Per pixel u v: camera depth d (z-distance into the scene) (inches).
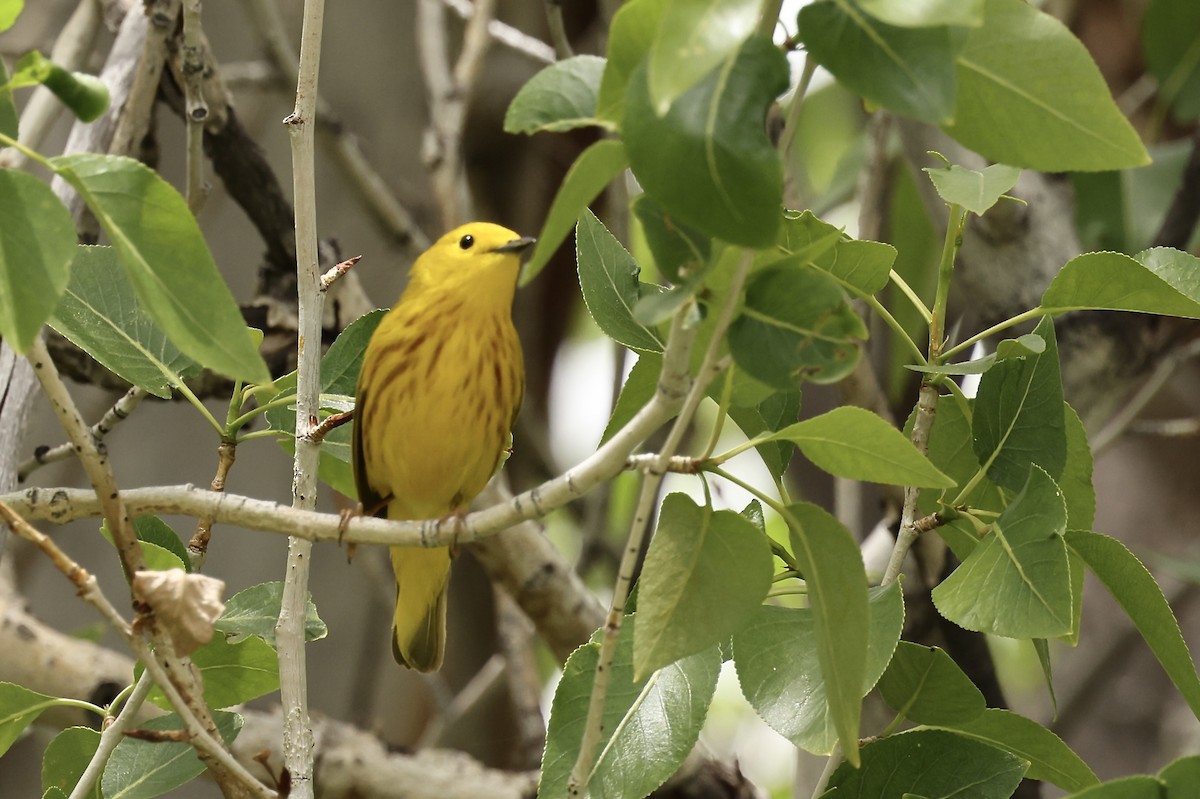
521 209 746.2
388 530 223.9
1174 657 230.4
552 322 776.9
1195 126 629.9
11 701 246.1
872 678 218.2
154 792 259.4
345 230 565.3
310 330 250.8
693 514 206.4
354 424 309.7
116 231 185.0
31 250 183.9
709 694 241.6
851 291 250.4
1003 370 240.7
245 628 251.6
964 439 266.2
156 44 365.7
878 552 423.5
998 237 466.0
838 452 203.3
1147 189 510.9
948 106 160.7
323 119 502.3
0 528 318.3
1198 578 522.9
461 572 690.8
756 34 161.9
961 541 267.7
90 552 571.5
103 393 559.2
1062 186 479.5
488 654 692.1
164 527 270.8
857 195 616.4
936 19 147.8
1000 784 249.1
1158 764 714.2
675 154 158.7
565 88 188.2
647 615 205.3
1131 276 231.8
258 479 554.6
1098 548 232.1
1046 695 693.3
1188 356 493.4
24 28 602.2
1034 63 175.5
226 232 549.0
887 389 558.3
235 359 186.2
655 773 236.4
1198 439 778.2
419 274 368.5
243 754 415.5
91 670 427.5
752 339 177.2
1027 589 217.2
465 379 357.4
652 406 189.0
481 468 374.3
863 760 252.8
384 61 611.8
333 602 596.1
